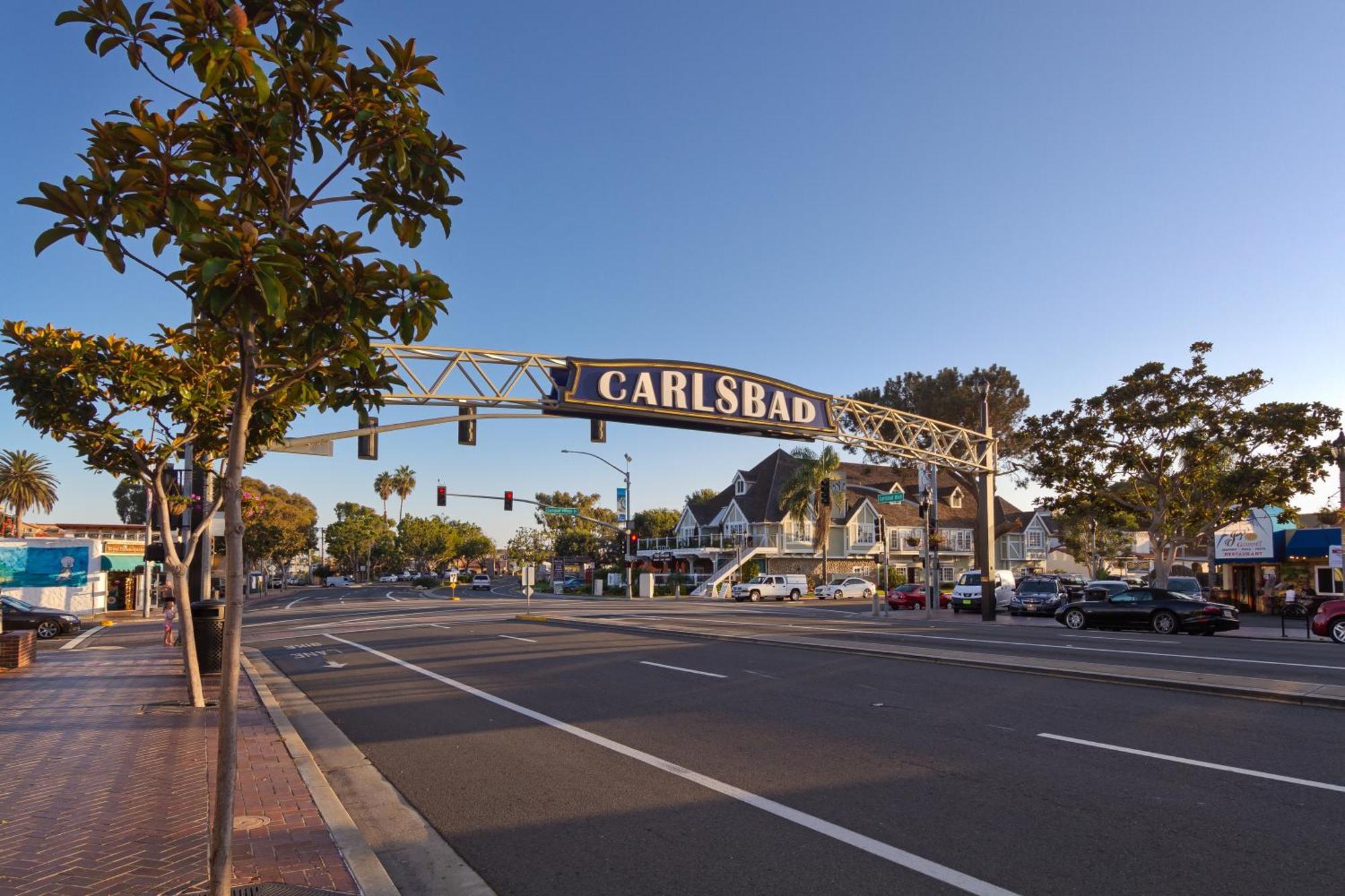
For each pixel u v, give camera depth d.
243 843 5.76
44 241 3.97
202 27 4.11
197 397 10.96
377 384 5.23
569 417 24.27
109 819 6.23
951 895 4.98
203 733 9.55
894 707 11.05
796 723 10.12
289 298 4.07
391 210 4.80
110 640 24.92
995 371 51.03
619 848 5.91
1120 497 35.62
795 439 28.95
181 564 11.71
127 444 11.16
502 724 10.41
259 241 3.95
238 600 4.25
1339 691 11.11
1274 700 11.06
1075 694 11.88
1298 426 30.11
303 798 6.90
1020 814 6.45
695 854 5.75
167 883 4.97
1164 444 32.41
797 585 55.62
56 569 38.19
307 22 4.39
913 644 18.97
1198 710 10.57
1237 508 32.12
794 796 7.05
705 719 10.48
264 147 4.51
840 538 65.75
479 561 157.88
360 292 4.34
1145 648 18.38
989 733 9.38
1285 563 38.44
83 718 10.48
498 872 5.55
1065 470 33.78
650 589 55.66
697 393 25.20
